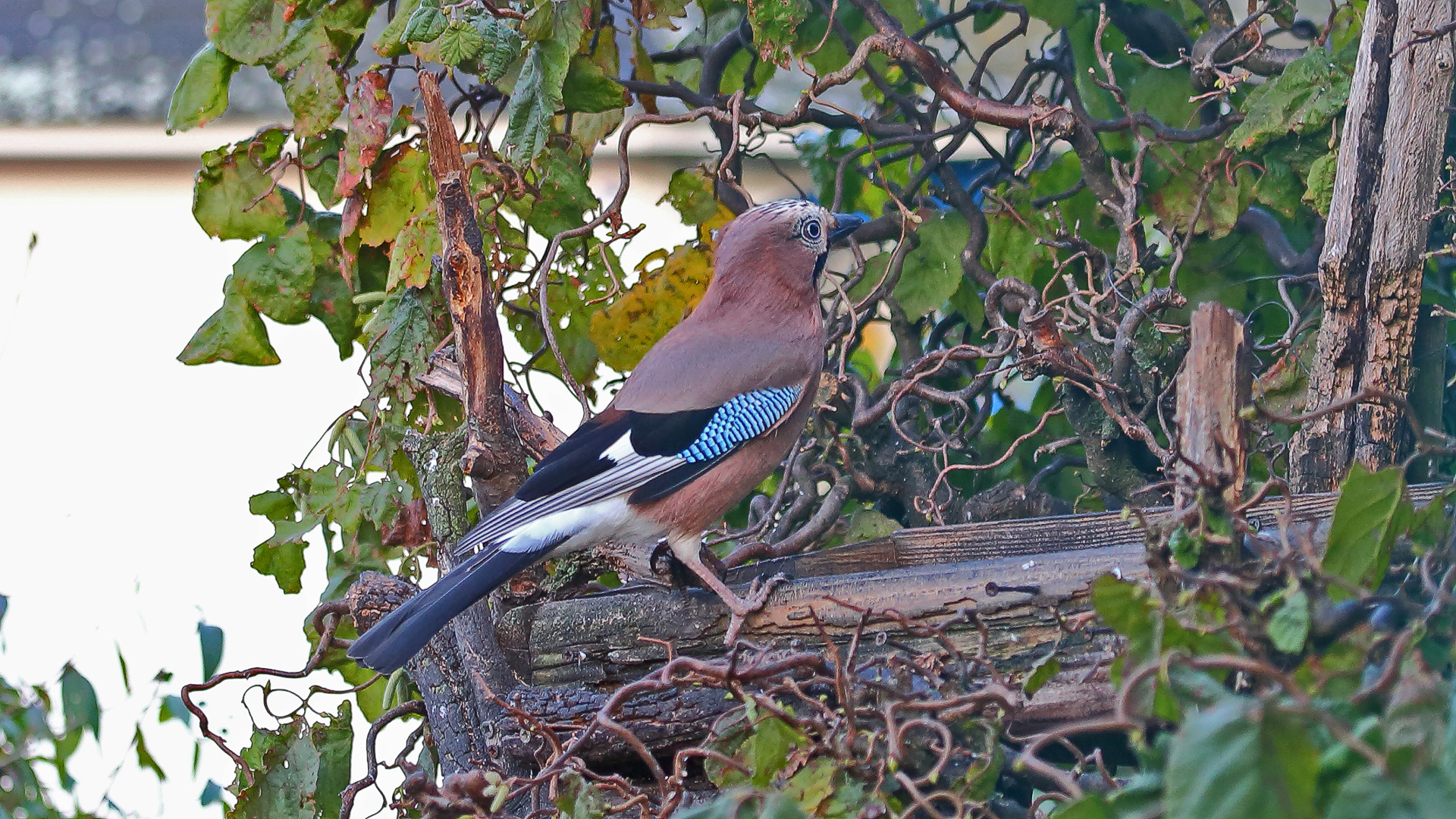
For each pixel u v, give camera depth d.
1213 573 4.67
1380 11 6.11
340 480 7.77
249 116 16.94
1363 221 6.20
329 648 6.98
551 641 6.31
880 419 8.13
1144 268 7.96
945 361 7.60
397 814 6.61
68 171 19.06
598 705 5.95
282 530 7.78
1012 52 12.95
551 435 7.49
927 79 7.50
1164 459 6.50
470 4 7.13
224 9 7.52
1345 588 4.11
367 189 7.62
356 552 7.69
